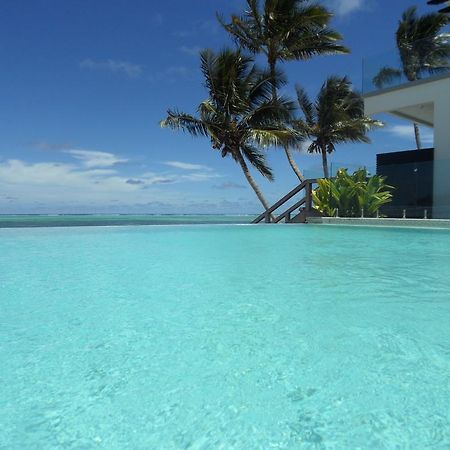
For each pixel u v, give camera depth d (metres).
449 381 1.77
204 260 5.46
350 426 1.43
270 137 15.92
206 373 1.87
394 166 12.53
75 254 6.18
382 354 2.09
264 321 2.68
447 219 11.02
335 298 3.31
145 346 2.22
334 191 13.15
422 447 1.30
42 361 2.01
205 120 17.42
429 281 3.97
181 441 1.35
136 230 10.91
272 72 17.86
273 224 12.96
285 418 1.48
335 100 21.17
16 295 3.43
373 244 7.46
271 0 16.70
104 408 1.56
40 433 1.40
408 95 13.30
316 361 2.00
